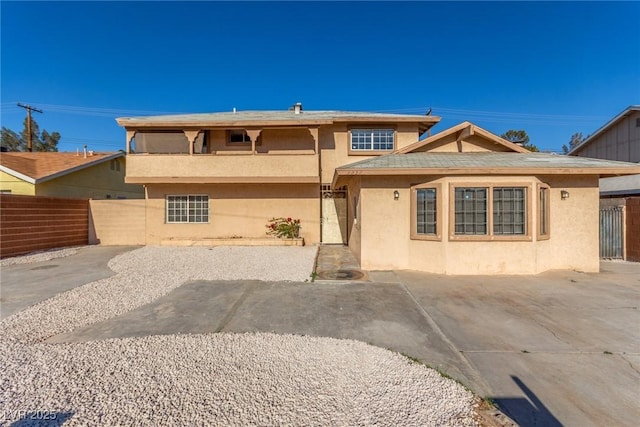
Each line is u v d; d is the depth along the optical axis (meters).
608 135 18.12
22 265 9.66
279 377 3.31
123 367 3.50
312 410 2.77
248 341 4.23
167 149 15.48
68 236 13.66
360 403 2.87
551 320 5.10
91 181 18.55
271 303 5.98
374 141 14.83
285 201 14.61
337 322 5.01
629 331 4.64
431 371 3.44
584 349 4.05
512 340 4.34
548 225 8.62
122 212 14.52
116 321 5.02
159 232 14.48
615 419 2.71
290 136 14.91
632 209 10.16
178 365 3.55
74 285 7.25
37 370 3.42
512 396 3.04
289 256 11.17
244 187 14.56
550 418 2.71
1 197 10.88
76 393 3.00
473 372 3.47
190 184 14.51
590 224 8.73
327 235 14.69
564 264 8.74
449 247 8.24
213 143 14.86
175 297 6.34
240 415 2.70
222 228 14.53
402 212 8.83
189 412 2.74
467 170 8.03
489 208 8.20
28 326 4.77
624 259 10.34
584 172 8.02
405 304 5.92
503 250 8.26
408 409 2.78
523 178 8.21
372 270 8.80
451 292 6.70
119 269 8.99
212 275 8.21
